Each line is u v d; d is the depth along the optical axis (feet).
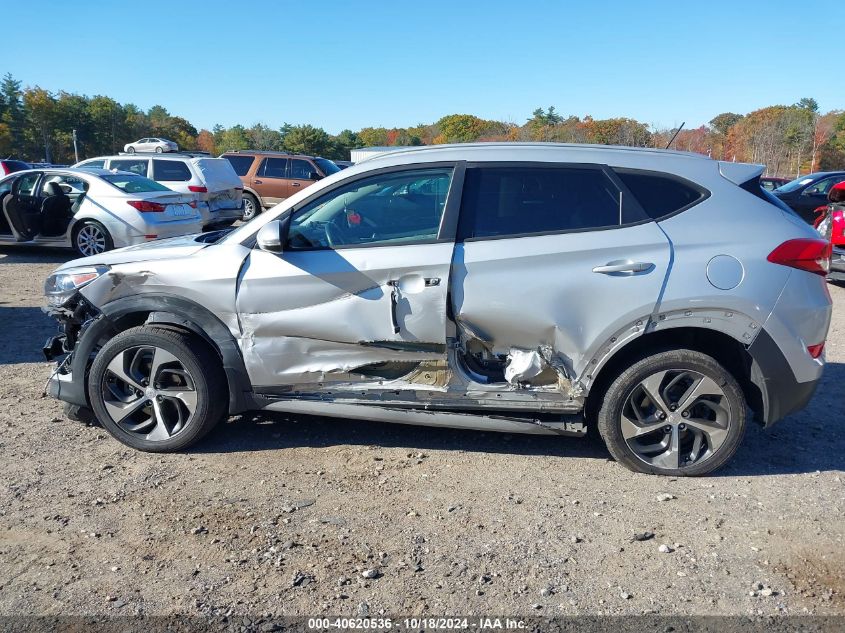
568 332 12.69
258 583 9.94
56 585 9.87
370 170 13.41
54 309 14.69
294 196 13.62
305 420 15.87
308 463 13.79
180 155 46.68
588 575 10.19
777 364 12.65
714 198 12.99
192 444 14.20
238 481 13.01
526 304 12.62
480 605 9.49
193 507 12.03
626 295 12.48
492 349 13.09
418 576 10.13
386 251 12.92
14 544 10.87
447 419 13.39
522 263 12.64
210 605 9.45
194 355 13.58
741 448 14.66
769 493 12.69
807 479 13.25
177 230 37.27
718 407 12.93
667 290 12.41
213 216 46.39
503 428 13.34
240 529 11.35
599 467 13.70
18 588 9.79
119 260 14.26
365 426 15.58
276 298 13.20
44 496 12.35
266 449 14.39
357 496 12.48
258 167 62.59
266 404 13.89
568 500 12.38
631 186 12.99
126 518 11.66
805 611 9.41
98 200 35.78
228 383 13.83
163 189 39.60
